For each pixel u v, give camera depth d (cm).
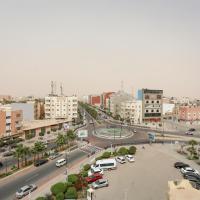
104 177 6159
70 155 8200
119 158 7575
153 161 7744
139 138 11812
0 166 6888
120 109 19438
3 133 9588
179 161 7744
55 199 4584
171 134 13050
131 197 4922
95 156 8044
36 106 17038
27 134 11006
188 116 18800
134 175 6338
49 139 10888
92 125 15988
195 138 11975
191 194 2786
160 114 17962
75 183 5300
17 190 5188
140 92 17738
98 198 4847
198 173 6316
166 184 5675
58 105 16425
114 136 11231
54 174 6216
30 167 6819
